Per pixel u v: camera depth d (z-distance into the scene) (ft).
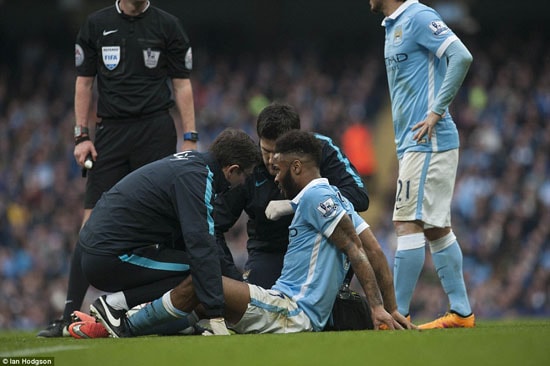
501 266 207.00
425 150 79.25
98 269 71.15
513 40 336.29
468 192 226.58
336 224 69.41
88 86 88.33
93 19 87.04
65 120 273.13
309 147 70.90
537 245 209.05
